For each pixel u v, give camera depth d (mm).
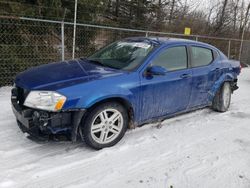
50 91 3230
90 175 3100
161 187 2961
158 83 4074
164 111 4387
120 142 3934
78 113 3338
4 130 4082
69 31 8531
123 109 3799
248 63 16531
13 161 3271
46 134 3316
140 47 4348
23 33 7363
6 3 7277
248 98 7230
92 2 9234
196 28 17391
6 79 6938
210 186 3033
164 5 14812
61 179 2990
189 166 3420
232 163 3541
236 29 19375
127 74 3801
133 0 13016
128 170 3250
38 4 7891
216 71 5230
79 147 3715
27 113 3291
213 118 5281
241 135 4496
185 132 4484
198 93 4918
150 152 3719
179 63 4512
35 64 7531
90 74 3672
